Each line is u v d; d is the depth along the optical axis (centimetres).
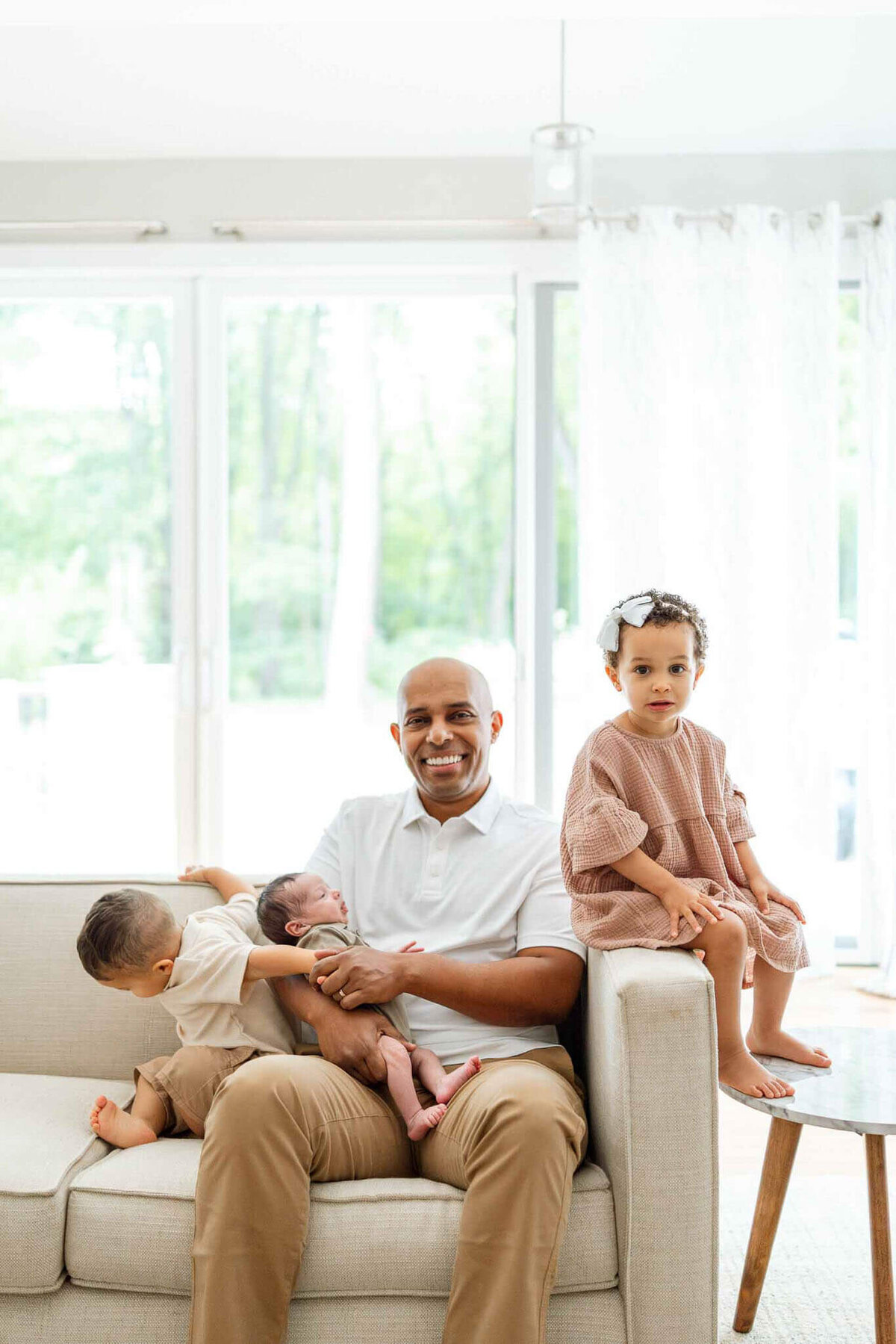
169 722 409
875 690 383
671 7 277
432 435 404
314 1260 150
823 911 380
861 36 320
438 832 197
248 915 196
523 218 390
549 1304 152
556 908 187
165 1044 196
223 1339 145
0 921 205
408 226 392
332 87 346
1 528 410
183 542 405
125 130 374
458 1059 178
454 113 362
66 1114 176
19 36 320
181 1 272
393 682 407
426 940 190
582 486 377
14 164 395
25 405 409
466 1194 153
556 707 404
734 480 376
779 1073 176
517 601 400
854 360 400
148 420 407
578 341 399
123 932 176
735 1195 239
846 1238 220
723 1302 197
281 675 408
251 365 404
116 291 404
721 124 371
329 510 406
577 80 343
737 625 375
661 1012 153
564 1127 149
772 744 381
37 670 410
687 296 379
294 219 392
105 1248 153
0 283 406
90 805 411
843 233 390
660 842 185
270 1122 151
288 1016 190
